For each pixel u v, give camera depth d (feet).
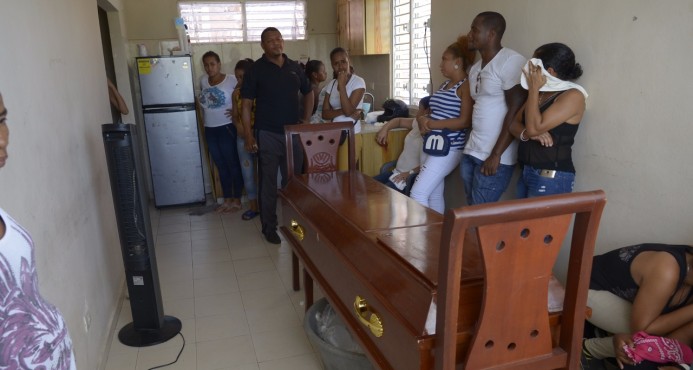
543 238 3.92
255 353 7.73
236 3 17.57
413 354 4.17
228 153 14.83
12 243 2.74
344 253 5.74
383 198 7.22
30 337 2.73
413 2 13.79
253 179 14.33
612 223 7.13
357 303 5.33
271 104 11.50
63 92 6.99
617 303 6.11
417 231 5.63
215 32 17.69
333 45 18.69
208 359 7.60
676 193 6.09
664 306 5.65
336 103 12.44
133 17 16.55
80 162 7.55
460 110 9.66
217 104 14.51
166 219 14.78
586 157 7.44
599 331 6.60
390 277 4.77
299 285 9.82
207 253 11.92
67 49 7.48
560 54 7.07
